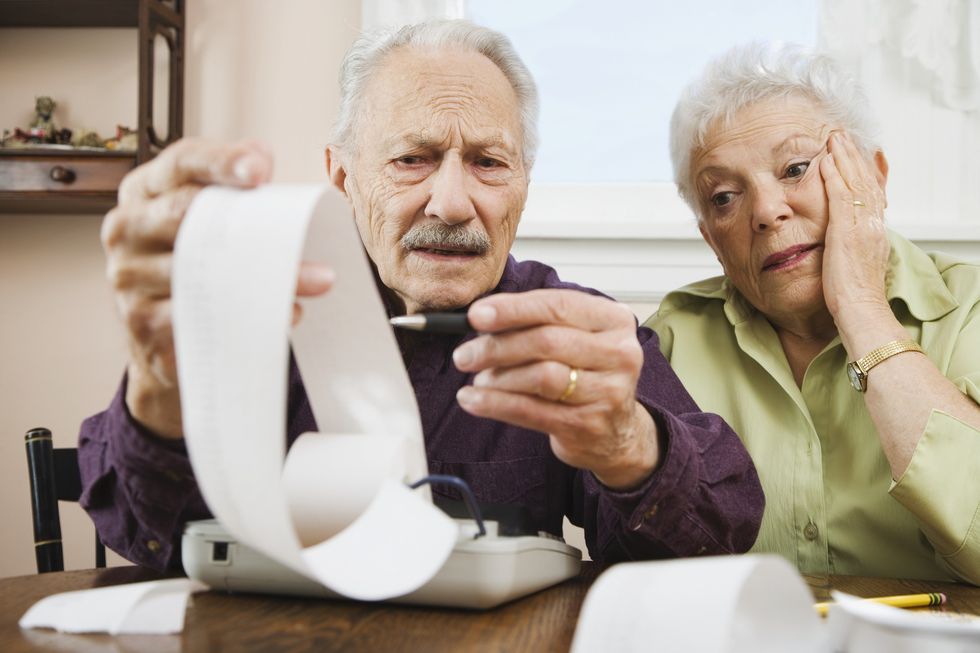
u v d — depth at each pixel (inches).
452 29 46.3
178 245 22.0
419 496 26.7
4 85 79.3
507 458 46.0
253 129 77.8
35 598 30.5
